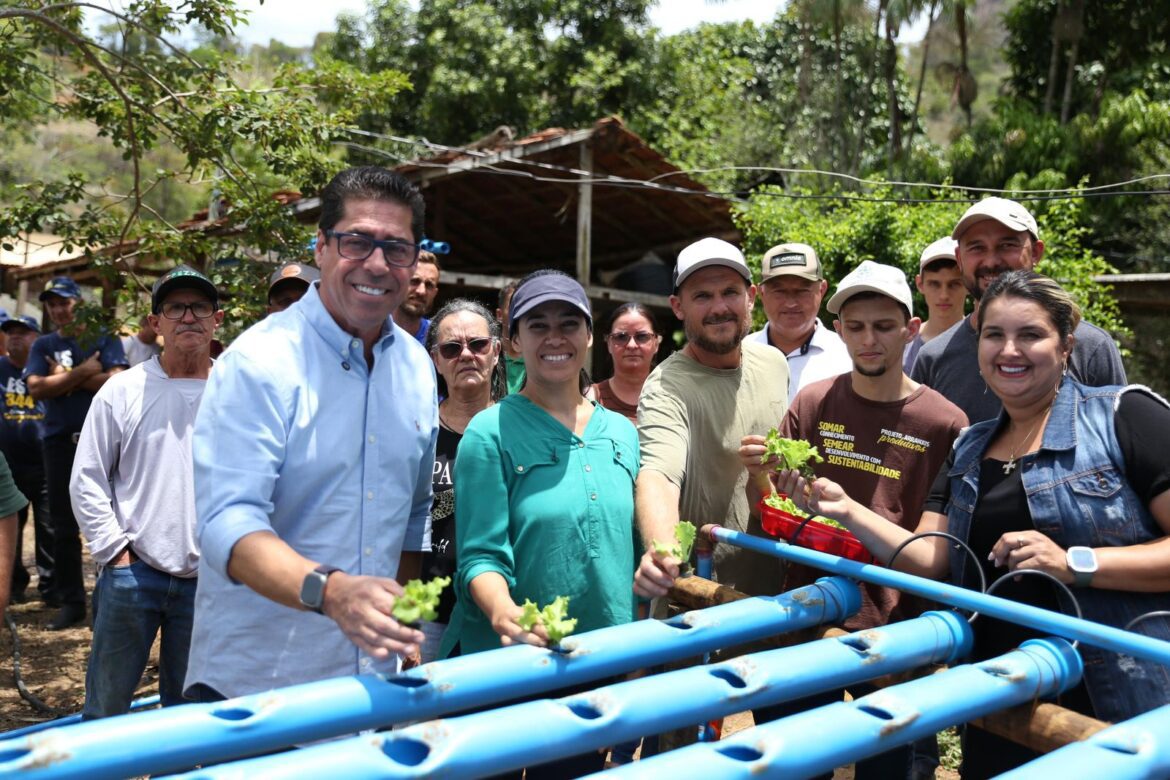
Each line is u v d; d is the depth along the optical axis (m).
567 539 2.53
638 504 2.70
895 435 3.05
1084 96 18.91
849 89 20.64
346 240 2.18
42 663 5.81
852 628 2.84
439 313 3.77
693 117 19.22
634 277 12.52
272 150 6.47
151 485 3.64
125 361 6.64
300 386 2.18
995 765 2.36
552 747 1.66
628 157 10.58
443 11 18.47
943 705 1.86
